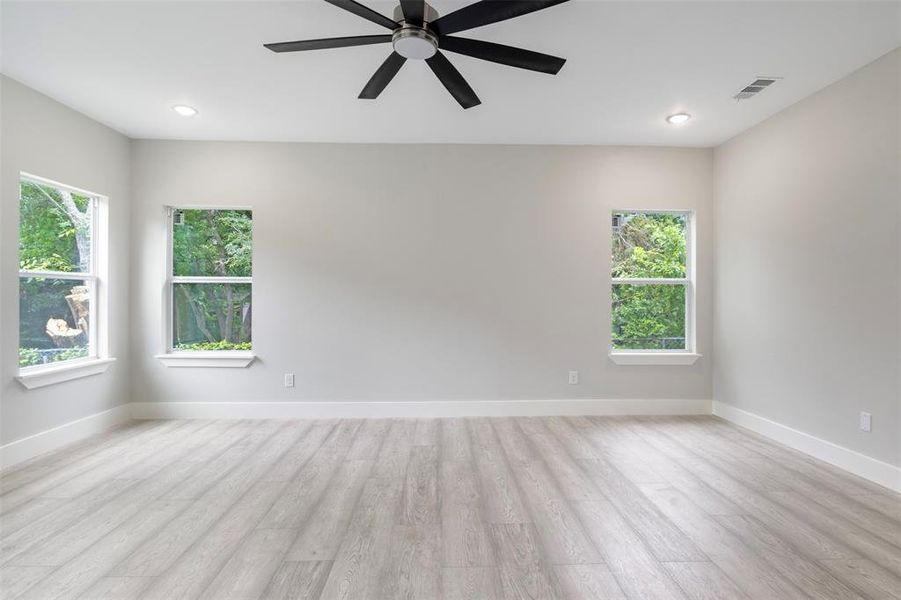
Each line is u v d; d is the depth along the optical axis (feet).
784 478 8.54
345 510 7.24
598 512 7.18
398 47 6.40
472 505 7.41
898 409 7.99
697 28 7.38
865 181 8.54
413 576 5.54
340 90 9.65
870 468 8.45
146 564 5.79
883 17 7.02
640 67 8.64
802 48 7.93
